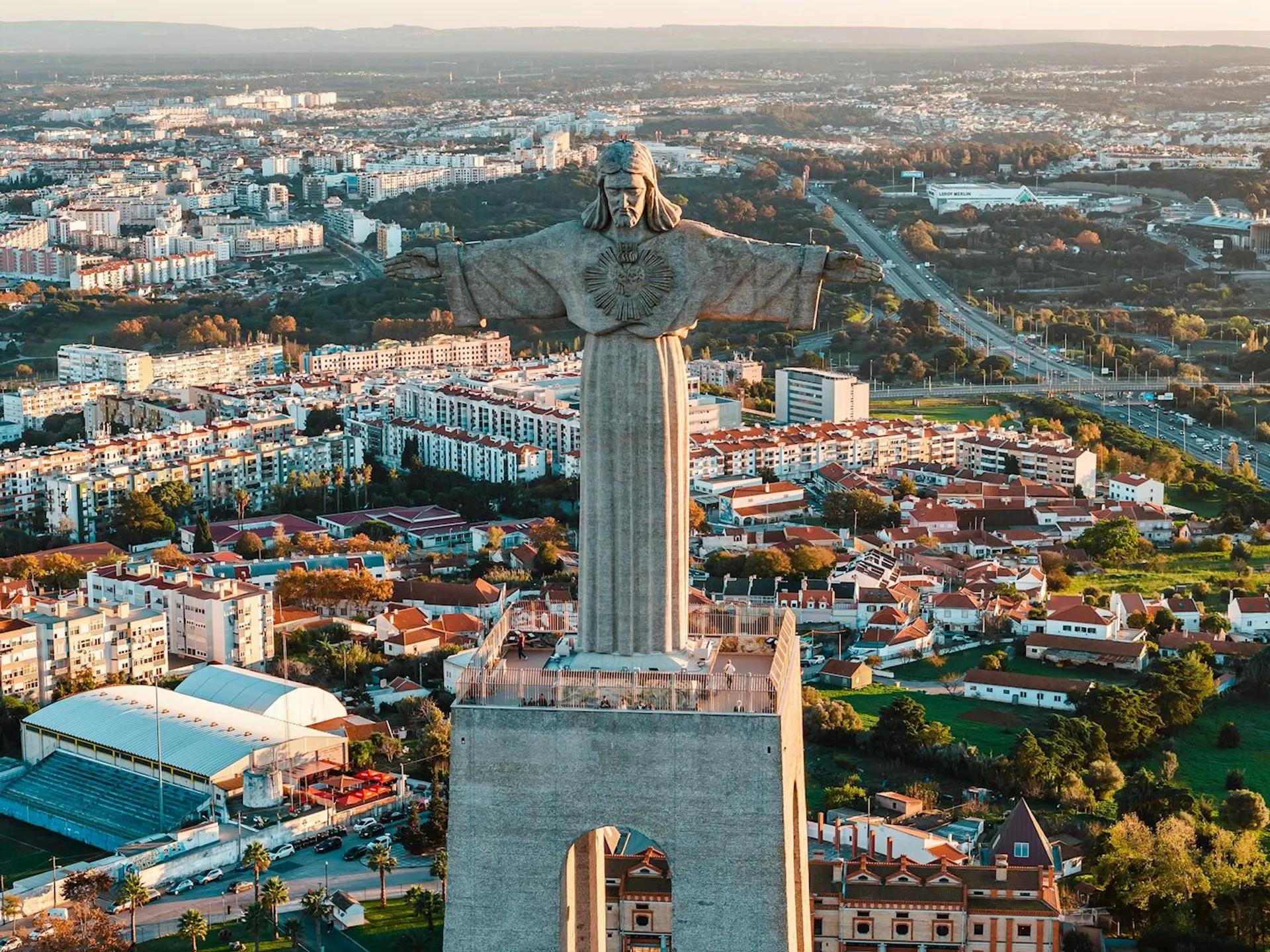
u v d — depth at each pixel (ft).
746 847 266.77
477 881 270.87
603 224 275.80
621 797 268.00
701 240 274.98
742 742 265.75
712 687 269.44
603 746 267.39
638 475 277.44
